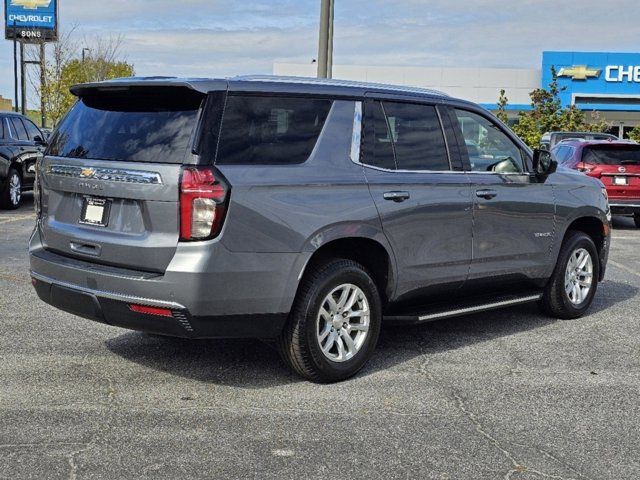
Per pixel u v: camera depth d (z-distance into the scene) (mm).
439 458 4219
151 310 4828
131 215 4961
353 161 5504
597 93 42719
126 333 6531
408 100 5996
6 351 5949
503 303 6645
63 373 5473
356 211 5391
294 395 5156
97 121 5344
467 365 5949
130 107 5223
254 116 5059
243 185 4848
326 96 5457
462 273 6289
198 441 4352
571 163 15812
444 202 6004
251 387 5289
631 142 16016
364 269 5551
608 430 4691
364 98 5672
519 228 6723
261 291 4953
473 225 6281
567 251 7344
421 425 4691
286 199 5035
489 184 6418
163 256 4781
